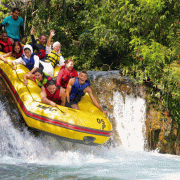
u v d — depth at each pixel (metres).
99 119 8.36
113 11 15.53
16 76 9.39
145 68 12.86
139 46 13.51
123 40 15.53
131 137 11.77
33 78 9.07
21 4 21.09
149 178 6.42
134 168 7.56
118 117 11.80
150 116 12.20
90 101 9.59
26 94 8.65
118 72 13.26
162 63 12.92
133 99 12.20
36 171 6.75
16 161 7.80
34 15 20.98
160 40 14.16
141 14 14.40
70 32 18.77
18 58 9.66
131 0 14.81
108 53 17.41
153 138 12.13
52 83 8.21
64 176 6.39
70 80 8.60
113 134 11.33
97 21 17.23
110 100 11.84
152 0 13.36
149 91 12.48
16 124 8.84
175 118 12.30
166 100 12.36
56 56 10.50
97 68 17.73
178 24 13.88
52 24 18.08
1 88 9.46
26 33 20.45
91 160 8.54
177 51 13.12
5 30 11.70
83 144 8.95
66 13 18.73
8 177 6.05
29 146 8.59
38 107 8.13
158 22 14.05
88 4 18.25
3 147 8.40
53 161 8.16
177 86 12.12
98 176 6.52
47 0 18.83
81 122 7.85
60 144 8.98
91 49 17.59
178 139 12.23
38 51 11.09
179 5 13.81
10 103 9.21
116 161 8.62
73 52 18.16
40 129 8.12
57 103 8.74
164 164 8.39
